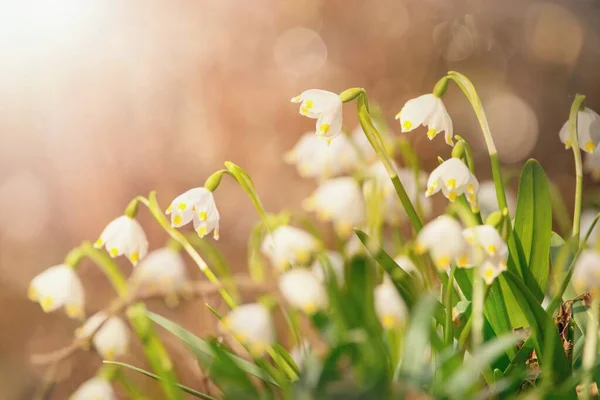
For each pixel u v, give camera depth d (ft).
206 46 6.51
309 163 3.01
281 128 6.50
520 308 2.71
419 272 2.85
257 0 6.50
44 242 6.27
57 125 6.40
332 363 2.50
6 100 6.32
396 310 2.69
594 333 2.58
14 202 6.25
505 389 2.64
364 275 2.73
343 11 6.68
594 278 2.62
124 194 6.40
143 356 3.47
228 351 2.69
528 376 2.67
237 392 2.58
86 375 3.12
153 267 2.77
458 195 2.70
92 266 5.45
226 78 6.52
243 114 6.48
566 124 2.81
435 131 2.75
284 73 6.62
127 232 2.80
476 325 2.58
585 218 3.03
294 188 6.24
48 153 6.36
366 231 2.88
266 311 2.66
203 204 2.77
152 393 3.37
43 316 5.09
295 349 2.81
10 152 6.31
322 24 6.68
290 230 2.75
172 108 6.49
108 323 2.80
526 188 2.77
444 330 2.70
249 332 2.64
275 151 6.43
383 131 2.95
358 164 2.98
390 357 2.70
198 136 6.47
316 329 2.75
